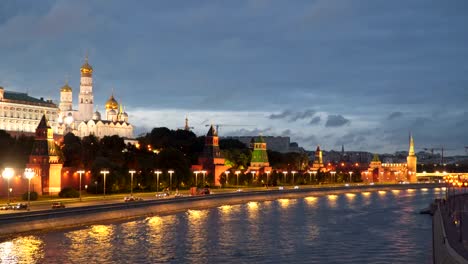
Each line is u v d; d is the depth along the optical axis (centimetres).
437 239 11488
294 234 14675
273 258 11350
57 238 13088
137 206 17988
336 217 19012
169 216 18550
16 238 12925
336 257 11462
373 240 13762
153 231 14750
